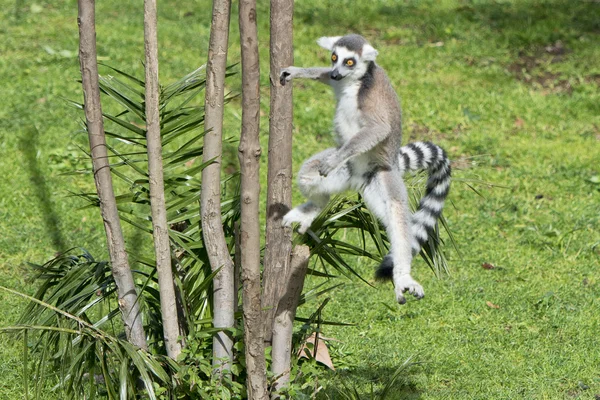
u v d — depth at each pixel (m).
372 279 13.67
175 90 9.02
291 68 7.75
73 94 20.48
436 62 23.52
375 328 12.13
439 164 9.57
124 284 8.09
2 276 13.15
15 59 22.52
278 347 8.27
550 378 10.84
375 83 9.19
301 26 26.00
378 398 9.94
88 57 7.64
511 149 18.94
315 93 21.48
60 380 8.16
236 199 8.90
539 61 23.69
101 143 7.87
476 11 27.11
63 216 15.34
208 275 8.52
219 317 8.23
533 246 14.98
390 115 9.16
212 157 7.98
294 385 8.21
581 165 18.19
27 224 14.97
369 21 26.48
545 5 27.72
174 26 25.33
